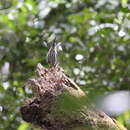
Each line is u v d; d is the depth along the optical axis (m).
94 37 9.49
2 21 9.76
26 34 10.23
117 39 9.13
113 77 9.16
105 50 9.39
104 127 3.41
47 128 3.66
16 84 8.78
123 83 9.02
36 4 10.95
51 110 3.56
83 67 9.20
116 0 9.93
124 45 9.30
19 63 10.15
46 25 11.13
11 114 8.24
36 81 4.28
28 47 10.15
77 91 3.62
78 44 9.69
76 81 8.66
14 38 10.30
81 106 1.90
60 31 9.99
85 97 1.93
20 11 10.69
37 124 3.82
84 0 11.26
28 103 3.95
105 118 3.51
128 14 9.18
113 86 9.07
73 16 9.33
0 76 9.39
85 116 3.38
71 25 10.41
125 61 9.50
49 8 10.10
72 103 1.92
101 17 8.97
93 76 9.23
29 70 9.89
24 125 7.32
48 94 3.67
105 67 9.41
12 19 9.73
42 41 10.00
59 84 4.07
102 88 8.09
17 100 8.20
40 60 9.40
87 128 3.35
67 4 11.17
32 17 10.39
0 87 8.11
